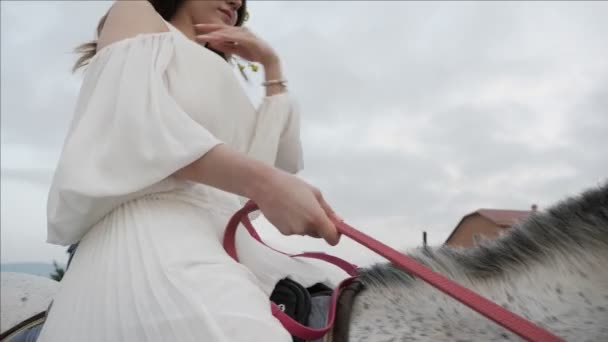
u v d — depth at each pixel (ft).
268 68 5.26
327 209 3.06
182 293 2.77
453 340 2.84
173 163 3.15
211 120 4.00
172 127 3.30
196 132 3.22
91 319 2.94
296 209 2.88
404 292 3.18
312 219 2.85
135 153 3.26
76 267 3.29
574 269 2.76
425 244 3.53
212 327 2.60
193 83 3.92
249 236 4.00
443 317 2.96
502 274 3.01
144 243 3.10
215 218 3.68
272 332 2.68
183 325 2.67
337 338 2.97
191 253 3.06
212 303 2.74
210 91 3.99
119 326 2.84
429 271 2.56
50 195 3.44
